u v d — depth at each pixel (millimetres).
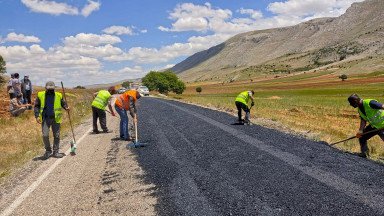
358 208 5137
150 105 28766
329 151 8797
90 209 5824
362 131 8406
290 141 10195
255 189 6141
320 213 5055
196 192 6188
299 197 5660
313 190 5930
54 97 9914
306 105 32250
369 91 70000
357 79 131125
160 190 6465
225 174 7129
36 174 8117
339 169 7090
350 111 26625
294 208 5262
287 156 8289
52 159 9625
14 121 17781
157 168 7957
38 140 12977
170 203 5781
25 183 7465
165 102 33094
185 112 20625
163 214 5375
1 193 6953
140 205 5816
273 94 84875
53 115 9867
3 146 12570
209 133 12273
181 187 6523
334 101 39000
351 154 8539
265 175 6891
